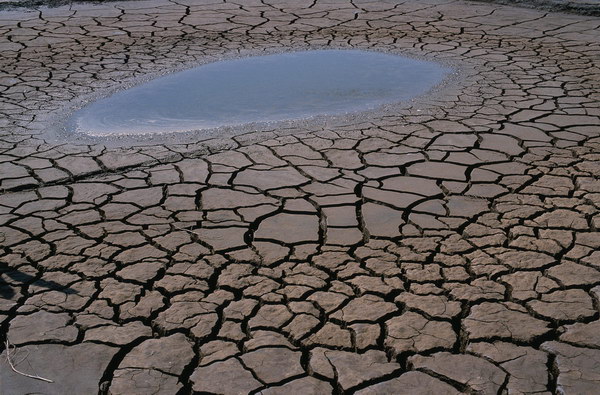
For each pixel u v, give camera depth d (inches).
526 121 189.6
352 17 314.0
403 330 104.8
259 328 105.9
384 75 234.5
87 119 197.0
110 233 133.3
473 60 249.9
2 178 158.1
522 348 100.9
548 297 112.2
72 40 279.4
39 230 134.4
